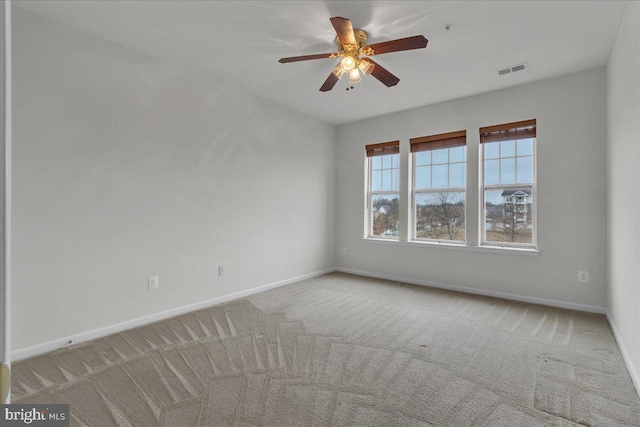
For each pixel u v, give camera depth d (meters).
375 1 2.25
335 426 1.66
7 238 0.53
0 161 0.52
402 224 4.69
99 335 2.73
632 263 2.17
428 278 4.45
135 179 2.98
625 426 1.67
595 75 3.29
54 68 2.50
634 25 2.07
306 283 4.59
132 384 2.04
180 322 3.08
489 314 3.29
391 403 1.85
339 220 5.42
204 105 3.52
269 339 2.70
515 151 3.85
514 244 3.86
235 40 2.79
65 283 2.56
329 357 2.39
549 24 2.51
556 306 3.52
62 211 2.54
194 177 3.44
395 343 2.62
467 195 4.12
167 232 3.21
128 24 2.55
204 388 2.00
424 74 3.43
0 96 0.52
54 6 2.32
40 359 2.35
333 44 2.86
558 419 1.72
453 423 1.69
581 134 3.37
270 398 1.90
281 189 4.48
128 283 2.93
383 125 4.90
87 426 1.67
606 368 2.22
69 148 2.58
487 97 3.96
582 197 3.37
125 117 2.90
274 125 4.36
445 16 2.42
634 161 2.11
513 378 2.11
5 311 0.53
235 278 3.86
